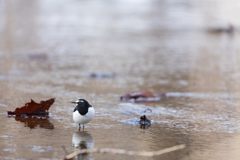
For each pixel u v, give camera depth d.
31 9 47.50
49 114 10.30
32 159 6.81
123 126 9.24
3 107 10.88
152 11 47.41
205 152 7.39
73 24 37.19
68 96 12.93
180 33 33.91
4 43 26.73
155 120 9.91
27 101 11.82
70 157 6.60
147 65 20.50
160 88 14.81
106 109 11.12
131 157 7.08
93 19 40.72
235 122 9.77
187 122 9.71
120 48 26.22
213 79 16.86
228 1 55.41
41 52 23.33
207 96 13.34
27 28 34.16
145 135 8.48
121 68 19.53
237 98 12.99
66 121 9.59
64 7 50.03
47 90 13.89
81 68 19.38
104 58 22.50
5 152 7.15
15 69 18.53
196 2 55.81
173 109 11.26
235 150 7.50
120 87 14.92
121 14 44.66
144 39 30.42
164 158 7.05
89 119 8.66
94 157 7.02
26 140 7.93
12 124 9.16
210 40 30.75
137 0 59.34
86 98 12.69
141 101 12.46
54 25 36.31
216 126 9.34
